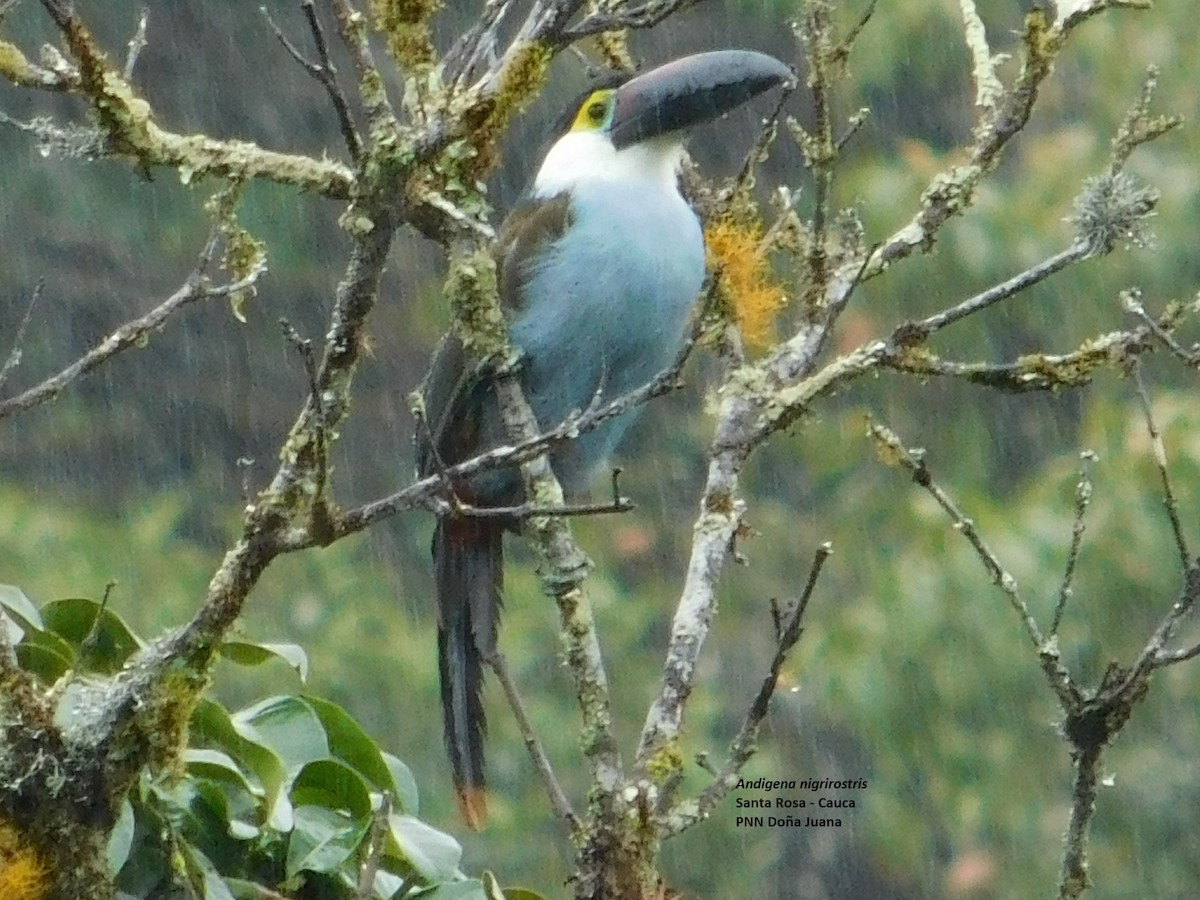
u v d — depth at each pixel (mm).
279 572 12594
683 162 7570
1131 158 12328
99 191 14508
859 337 12047
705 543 5184
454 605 7066
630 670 12656
